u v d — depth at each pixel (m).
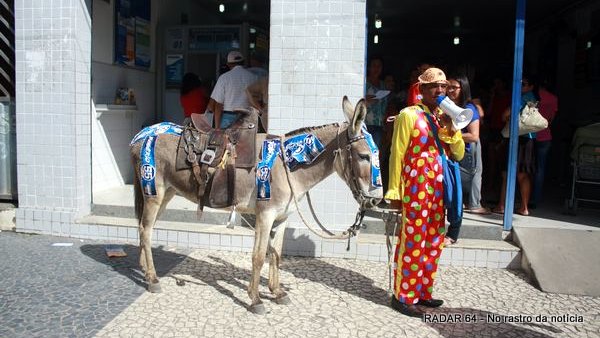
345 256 5.32
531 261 4.89
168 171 4.25
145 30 8.13
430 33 11.87
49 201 5.83
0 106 6.05
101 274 4.68
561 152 9.03
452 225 4.02
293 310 4.05
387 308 4.15
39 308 3.91
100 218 5.89
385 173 8.27
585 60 8.30
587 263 4.83
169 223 5.79
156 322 3.75
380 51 12.98
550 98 6.37
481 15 9.43
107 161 7.25
